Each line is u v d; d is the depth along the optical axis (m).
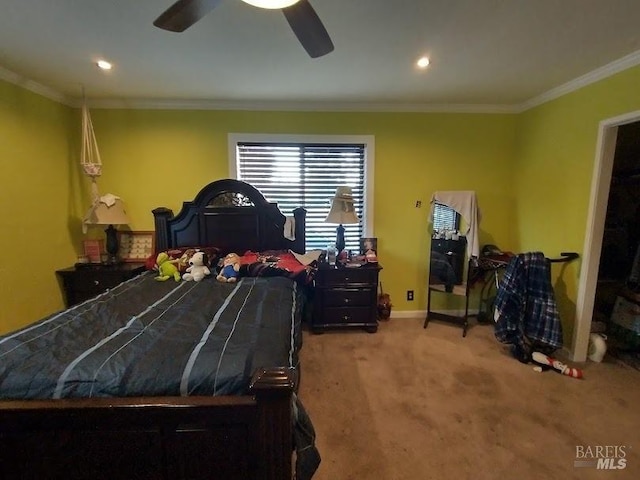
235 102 3.32
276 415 1.05
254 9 1.71
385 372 2.55
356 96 3.17
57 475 1.10
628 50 2.18
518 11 1.72
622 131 3.14
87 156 3.22
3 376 1.13
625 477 1.59
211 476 1.12
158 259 2.81
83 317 1.73
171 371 1.17
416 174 3.56
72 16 1.78
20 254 2.67
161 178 3.39
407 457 1.71
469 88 2.94
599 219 2.60
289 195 3.57
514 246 3.60
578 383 2.39
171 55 2.26
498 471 1.63
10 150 2.57
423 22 1.83
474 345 3.03
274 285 2.46
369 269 3.22
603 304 3.21
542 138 3.15
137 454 1.10
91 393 1.11
